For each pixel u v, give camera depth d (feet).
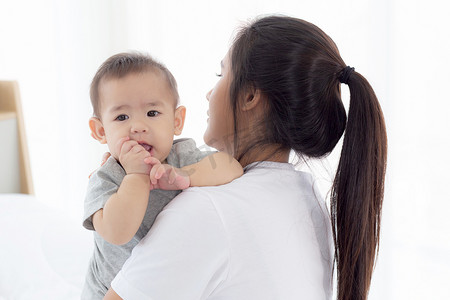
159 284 2.28
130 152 2.60
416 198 7.18
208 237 2.27
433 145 7.02
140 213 2.47
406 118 7.00
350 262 2.76
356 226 2.72
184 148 3.03
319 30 2.67
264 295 2.34
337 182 2.77
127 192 2.47
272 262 2.36
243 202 2.39
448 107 6.86
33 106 9.30
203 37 8.11
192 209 2.31
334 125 2.72
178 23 8.39
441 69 6.81
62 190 9.69
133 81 2.86
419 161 7.10
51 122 9.43
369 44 6.91
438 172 7.07
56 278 4.68
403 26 6.85
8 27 8.87
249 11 7.54
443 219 7.16
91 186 2.69
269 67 2.53
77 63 9.27
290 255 2.46
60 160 9.59
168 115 2.96
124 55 3.08
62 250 5.21
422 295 7.14
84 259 5.08
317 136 2.66
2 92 7.45
